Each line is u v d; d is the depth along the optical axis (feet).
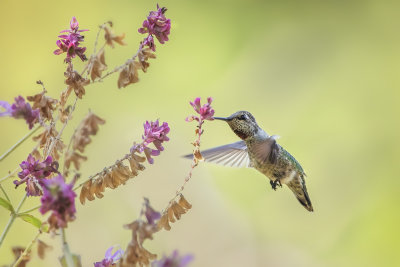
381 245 42.24
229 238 42.91
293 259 42.47
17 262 13.39
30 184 13.87
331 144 45.47
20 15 43.14
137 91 45.11
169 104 45.70
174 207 14.96
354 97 46.03
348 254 42.75
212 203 43.55
